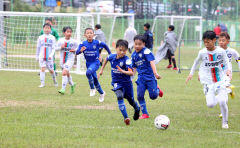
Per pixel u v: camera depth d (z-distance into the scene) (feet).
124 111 82.33
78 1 408.26
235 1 454.81
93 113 96.32
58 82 158.20
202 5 446.60
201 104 112.57
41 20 285.02
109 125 83.51
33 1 385.29
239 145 69.10
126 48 85.20
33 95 123.54
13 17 279.08
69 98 119.24
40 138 71.87
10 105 105.60
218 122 88.74
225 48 99.45
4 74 183.01
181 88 144.25
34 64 226.58
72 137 72.90
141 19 425.28
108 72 196.34
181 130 79.82
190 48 309.22
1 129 78.07
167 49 214.90
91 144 68.23
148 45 219.82
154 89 91.30
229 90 90.27
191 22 442.50
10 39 258.16
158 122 79.51
